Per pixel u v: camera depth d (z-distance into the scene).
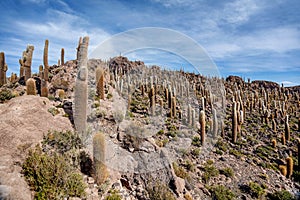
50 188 4.07
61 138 5.51
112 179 5.33
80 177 4.62
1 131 4.80
